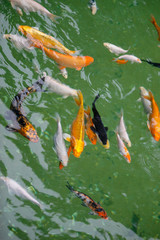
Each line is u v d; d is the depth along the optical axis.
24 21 6.29
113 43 6.52
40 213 5.68
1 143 5.82
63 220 5.69
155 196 5.94
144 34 6.65
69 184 5.83
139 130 6.17
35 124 5.95
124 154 5.81
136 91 6.35
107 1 6.71
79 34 6.45
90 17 6.57
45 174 5.82
